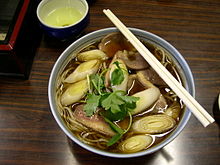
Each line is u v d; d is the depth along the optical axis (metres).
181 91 0.24
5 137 0.28
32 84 0.31
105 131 0.24
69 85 0.28
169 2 0.36
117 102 0.24
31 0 0.32
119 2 0.36
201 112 0.23
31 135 0.28
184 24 0.35
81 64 0.28
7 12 0.30
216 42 0.34
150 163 0.26
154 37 0.28
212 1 0.36
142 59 0.28
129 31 0.28
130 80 0.27
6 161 0.27
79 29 0.31
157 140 0.24
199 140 0.28
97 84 0.26
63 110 0.26
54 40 0.34
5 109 0.30
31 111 0.30
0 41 0.28
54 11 0.33
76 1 0.33
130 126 0.25
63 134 0.28
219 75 0.31
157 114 0.26
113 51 0.29
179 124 0.24
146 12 0.36
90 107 0.24
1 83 0.31
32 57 0.32
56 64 0.26
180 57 0.27
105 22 0.35
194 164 0.26
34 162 0.27
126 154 0.22
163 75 0.26
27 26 0.31
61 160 0.27
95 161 0.27
